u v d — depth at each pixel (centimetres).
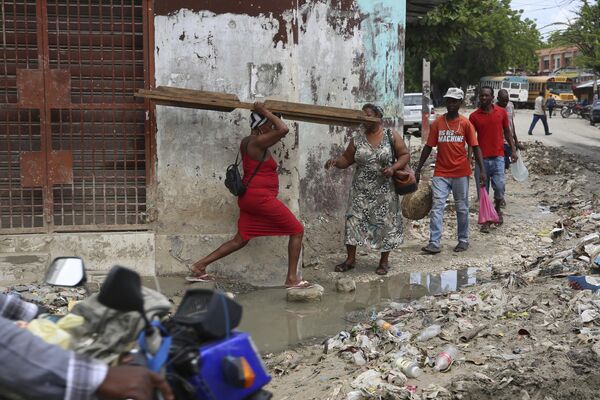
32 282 697
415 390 448
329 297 721
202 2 718
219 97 695
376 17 984
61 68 723
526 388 449
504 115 1038
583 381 457
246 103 691
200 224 743
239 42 725
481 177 947
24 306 285
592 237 797
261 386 262
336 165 805
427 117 1938
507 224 1056
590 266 702
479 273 811
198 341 252
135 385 215
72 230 735
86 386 210
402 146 778
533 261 826
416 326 588
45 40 714
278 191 727
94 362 215
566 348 498
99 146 734
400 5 1011
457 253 900
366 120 737
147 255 738
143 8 717
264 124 691
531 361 478
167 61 722
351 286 739
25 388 206
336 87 958
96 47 725
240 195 696
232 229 745
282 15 727
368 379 464
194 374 241
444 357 483
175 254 741
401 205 887
